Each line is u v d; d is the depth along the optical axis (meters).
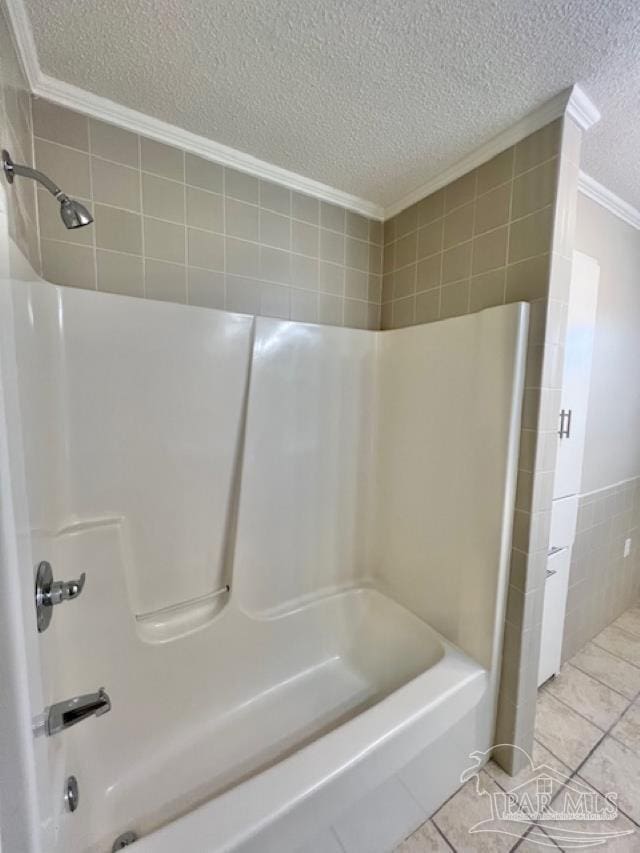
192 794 1.10
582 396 1.55
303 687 1.49
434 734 1.04
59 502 1.06
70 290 1.06
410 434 1.55
